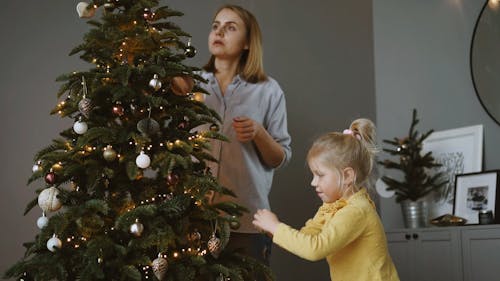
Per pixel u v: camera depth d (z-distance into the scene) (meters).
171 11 2.20
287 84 4.09
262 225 2.06
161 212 1.94
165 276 1.88
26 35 3.73
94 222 1.83
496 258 3.06
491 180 3.41
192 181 2.00
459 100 3.80
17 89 3.66
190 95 2.21
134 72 2.00
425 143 3.91
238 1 4.05
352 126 2.32
